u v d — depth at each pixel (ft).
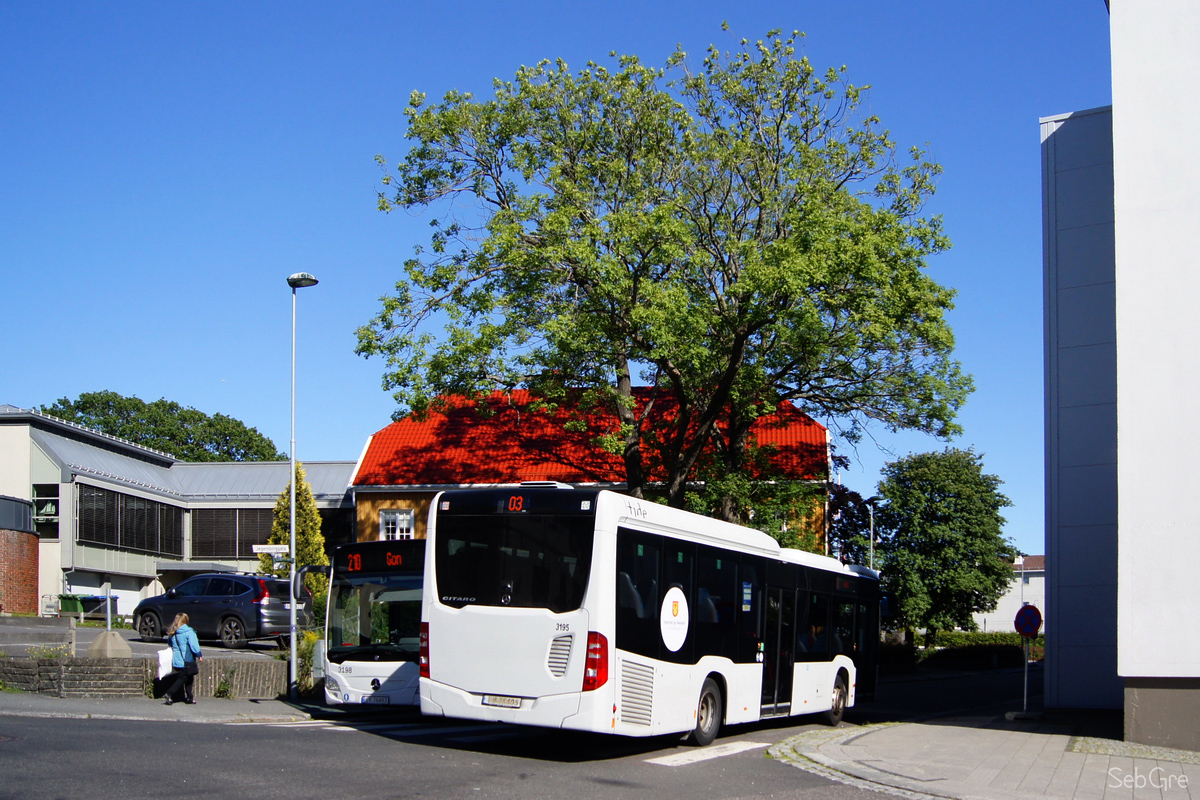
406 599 55.67
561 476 133.08
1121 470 50.65
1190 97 51.96
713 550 49.73
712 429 108.17
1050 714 69.67
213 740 40.24
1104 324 74.79
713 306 93.25
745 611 52.90
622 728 40.42
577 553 40.78
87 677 59.06
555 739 48.29
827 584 66.18
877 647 75.41
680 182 100.68
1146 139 52.34
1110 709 71.87
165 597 96.78
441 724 53.62
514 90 100.07
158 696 61.16
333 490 173.68
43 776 29.89
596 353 91.04
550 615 40.55
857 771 40.22
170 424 282.15
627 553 41.78
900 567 188.44
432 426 144.97
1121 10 53.52
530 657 40.52
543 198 96.12
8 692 58.70
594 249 85.61
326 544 166.30
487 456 138.41
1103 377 74.49
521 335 93.56
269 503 172.86
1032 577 313.12
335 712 58.85
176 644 57.52
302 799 28.63
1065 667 73.36
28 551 141.18
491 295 92.22
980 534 189.78
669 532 45.42
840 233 84.58
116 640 63.05
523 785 33.37
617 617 40.63
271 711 56.85
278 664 66.28
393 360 93.35
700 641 47.37
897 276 87.20
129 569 157.38
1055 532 74.79
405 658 54.13
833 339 90.58
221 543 173.37
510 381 94.27
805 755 44.62
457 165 99.91
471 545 42.60
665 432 111.55
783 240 83.97
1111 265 75.05
